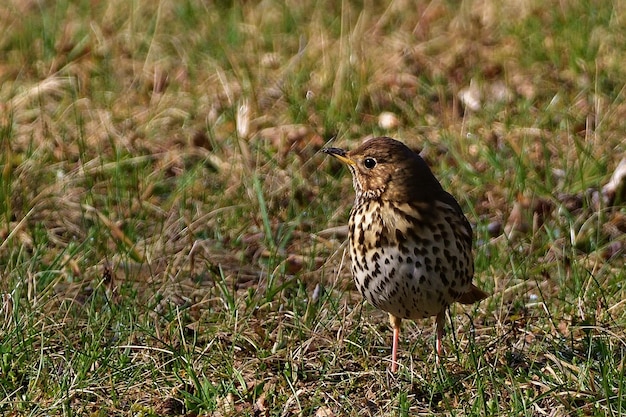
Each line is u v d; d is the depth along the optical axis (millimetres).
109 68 17984
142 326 10906
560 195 13773
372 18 19828
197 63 18016
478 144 14992
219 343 10539
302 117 15984
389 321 11234
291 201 13922
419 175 9695
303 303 11539
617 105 15875
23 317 10914
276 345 10656
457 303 11562
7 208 13469
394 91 16609
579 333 10758
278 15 19844
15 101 16641
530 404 9328
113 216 13758
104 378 10008
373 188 9742
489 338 10789
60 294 11789
